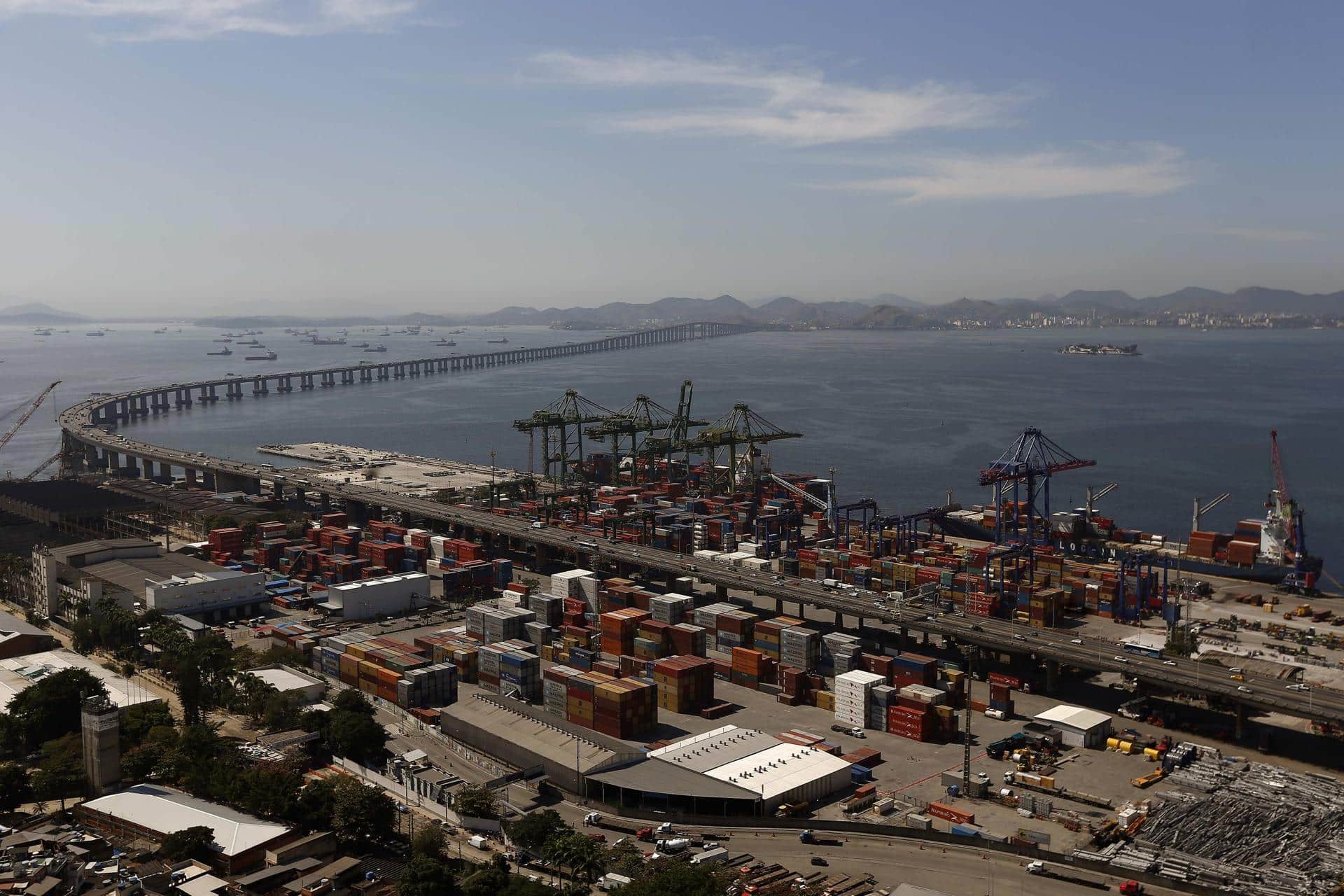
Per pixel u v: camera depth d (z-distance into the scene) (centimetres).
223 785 14288
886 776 16000
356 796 13525
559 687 18750
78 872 11719
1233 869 12438
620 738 17525
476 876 11712
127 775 14912
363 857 13075
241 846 12669
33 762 16050
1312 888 11988
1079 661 19000
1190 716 18275
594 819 14338
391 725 17975
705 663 19375
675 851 13238
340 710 17412
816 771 15512
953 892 12044
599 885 12362
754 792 14675
